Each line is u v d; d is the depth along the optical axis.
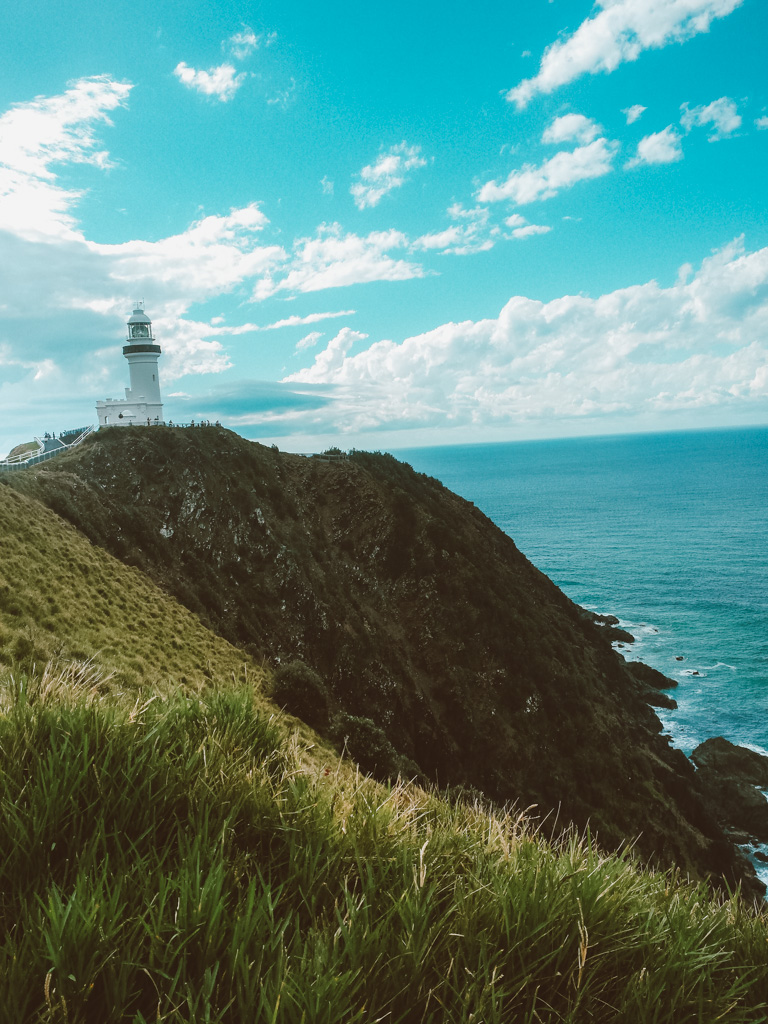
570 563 133.88
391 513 55.84
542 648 48.81
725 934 2.47
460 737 42.50
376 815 2.77
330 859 2.24
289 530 50.53
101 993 1.52
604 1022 1.79
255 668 25.83
